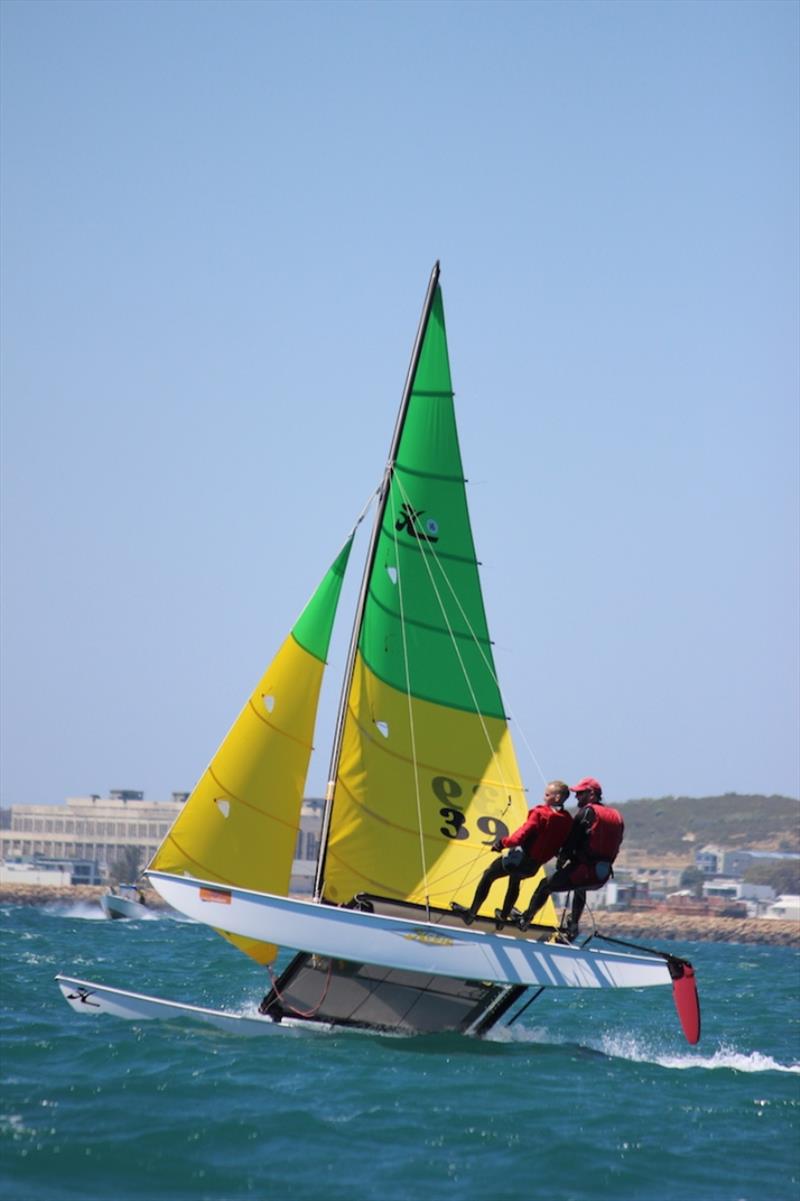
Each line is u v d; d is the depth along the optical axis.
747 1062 76.31
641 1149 53.47
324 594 75.94
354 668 76.38
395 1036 74.69
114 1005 75.81
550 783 71.19
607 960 71.00
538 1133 54.78
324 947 70.56
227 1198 45.94
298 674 75.25
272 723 74.75
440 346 79.12
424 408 78.88
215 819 73.69
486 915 75.56
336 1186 47.44
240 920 70.94
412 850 75.69
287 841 75.00
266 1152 50.62
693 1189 49.12
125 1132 51.81
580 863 70.88
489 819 76.94
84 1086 58.00
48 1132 51.25
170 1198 45.72
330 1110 56.41
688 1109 60.53
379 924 70.81
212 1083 59.41
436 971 70.50
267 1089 59.22
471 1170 49.91
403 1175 48.88
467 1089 61.81
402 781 76.12
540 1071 67.62
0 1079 59.09
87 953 147.75
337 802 75.31
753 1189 49.47
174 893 71.75
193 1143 51.03
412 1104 58.22
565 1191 48.16
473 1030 75.81
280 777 74.88
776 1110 61.16
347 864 75.06
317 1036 73.25
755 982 167.38
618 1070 69.69
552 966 70.81
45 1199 44.94
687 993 70.56
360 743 75.94
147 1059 64.06
